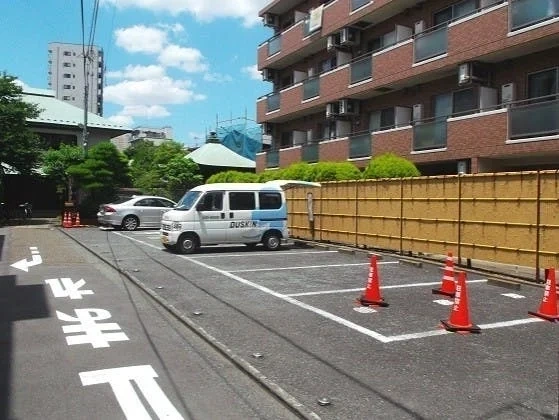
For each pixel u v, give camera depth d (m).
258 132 46.81
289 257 14.12
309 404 4.47
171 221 14.96
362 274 11.25
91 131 35.53
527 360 5.59
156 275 11.07
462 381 4.98
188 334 6.72
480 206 11.16
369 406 4.42
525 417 4.18
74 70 101.25
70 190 27.67
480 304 8.34
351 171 18.39
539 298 8.82
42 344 6.21
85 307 8.19
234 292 9.29
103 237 19.92
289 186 17.83
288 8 30.03
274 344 6.19
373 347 6.07
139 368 5.40
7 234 20.95
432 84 19.27
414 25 20.38
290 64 30.05
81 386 4.90
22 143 27.30
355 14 22.28
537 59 15.27
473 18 16.11
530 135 13.98
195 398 4.66
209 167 37.03
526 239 10.03
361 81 21.59
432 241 12.55
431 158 17.39
